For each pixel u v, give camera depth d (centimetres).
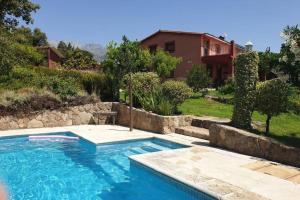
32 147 1086
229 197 550
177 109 1405
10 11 2647
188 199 624
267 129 949
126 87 1485
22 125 1341
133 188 709
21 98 1350
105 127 1399
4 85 1509
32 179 764
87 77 1611
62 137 1224
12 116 1319
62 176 788
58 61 4384
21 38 2958
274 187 616
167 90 1348
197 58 3178
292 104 916
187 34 3219
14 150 1042
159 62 2612
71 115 1465
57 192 684
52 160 929
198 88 2069
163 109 1277
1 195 230
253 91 973
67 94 1491
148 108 1353
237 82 1005
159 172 710
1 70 1606
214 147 962
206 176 672
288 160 781
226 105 1689
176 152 886
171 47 3347
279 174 697
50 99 1420
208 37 3278
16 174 800
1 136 1149
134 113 1391
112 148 1067
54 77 1566
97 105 1532
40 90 1479
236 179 660
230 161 799
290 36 896
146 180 756
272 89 898
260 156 845
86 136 1160
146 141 1152
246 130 957
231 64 2966
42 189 700
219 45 3666
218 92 2231
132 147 1080
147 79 1425
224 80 2895
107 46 2000
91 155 984
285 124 1138
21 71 1595
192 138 1115
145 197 658
